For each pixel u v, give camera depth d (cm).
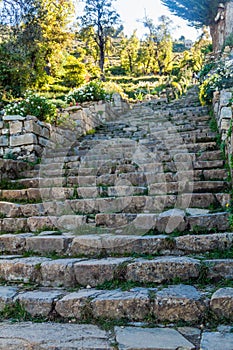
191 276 239
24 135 575
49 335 190
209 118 679
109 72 3030
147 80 2505
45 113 637
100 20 2597
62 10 1884
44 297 226
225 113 477
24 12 1160
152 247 281
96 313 213
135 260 256
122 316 211
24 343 181
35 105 627
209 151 496
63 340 182
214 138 539
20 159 571
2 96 940
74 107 745
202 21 1662
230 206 334
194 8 1608
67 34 1880
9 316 222
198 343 175
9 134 583
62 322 212
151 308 208
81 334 191
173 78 1513
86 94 900
